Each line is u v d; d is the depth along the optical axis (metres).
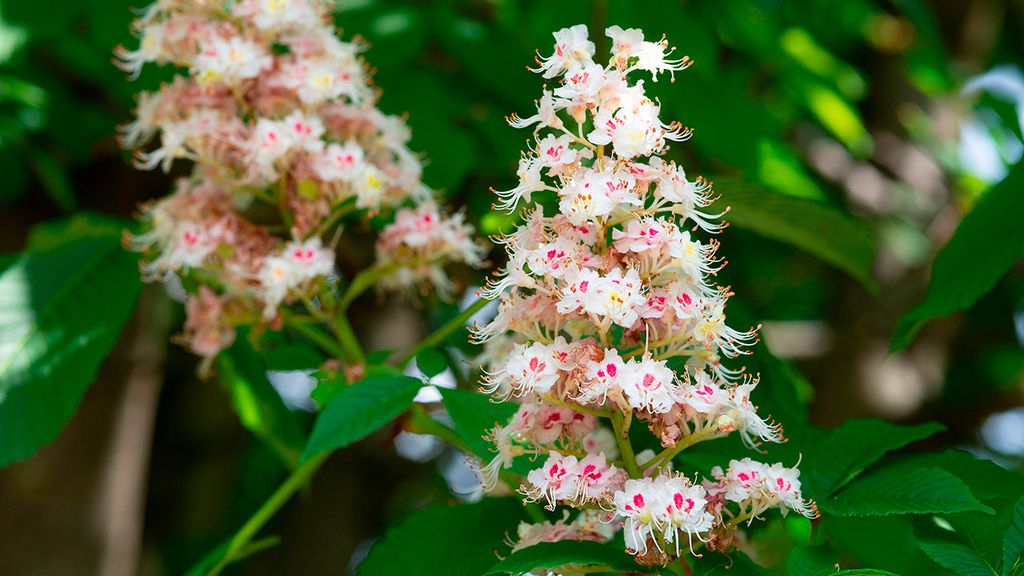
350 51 1.22
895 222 2.13
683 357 1.07
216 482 2.58
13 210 1.73
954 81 2.06
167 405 2.52
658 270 1.01
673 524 0.98
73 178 1.79
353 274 1.68
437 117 1.37
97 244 1.25
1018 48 2.54
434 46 1.49
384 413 1.06
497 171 1.50
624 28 1.42
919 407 2.11
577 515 1.12
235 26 1.21
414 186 1.23
